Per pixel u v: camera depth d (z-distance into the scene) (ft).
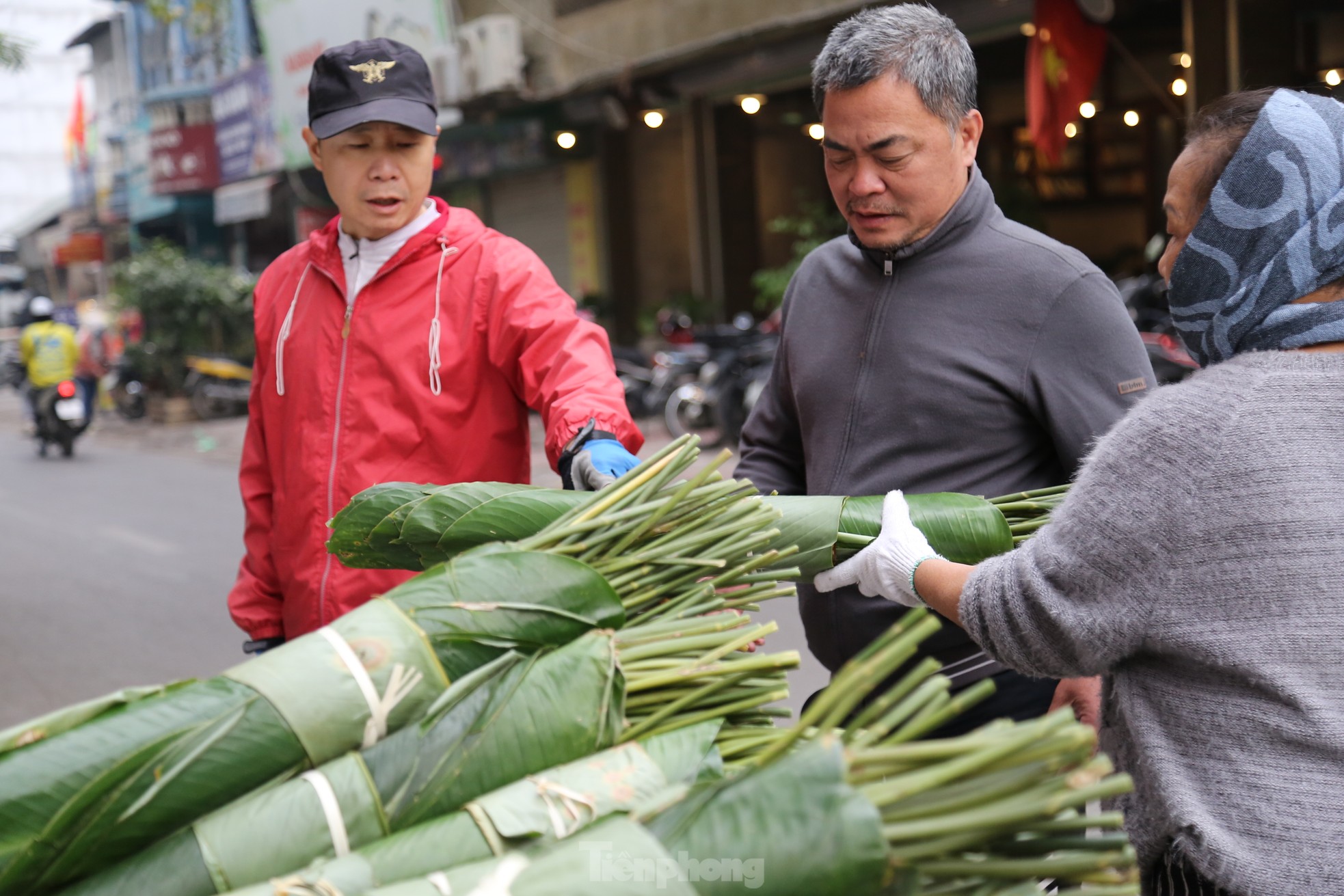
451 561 4.33
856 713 6.69
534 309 6.93
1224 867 4.21
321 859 3.62
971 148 6.61
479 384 7.16
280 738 3.74
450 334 7.09
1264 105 4.36
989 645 4.72
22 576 23.72
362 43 6.90
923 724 3.53
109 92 103.96
